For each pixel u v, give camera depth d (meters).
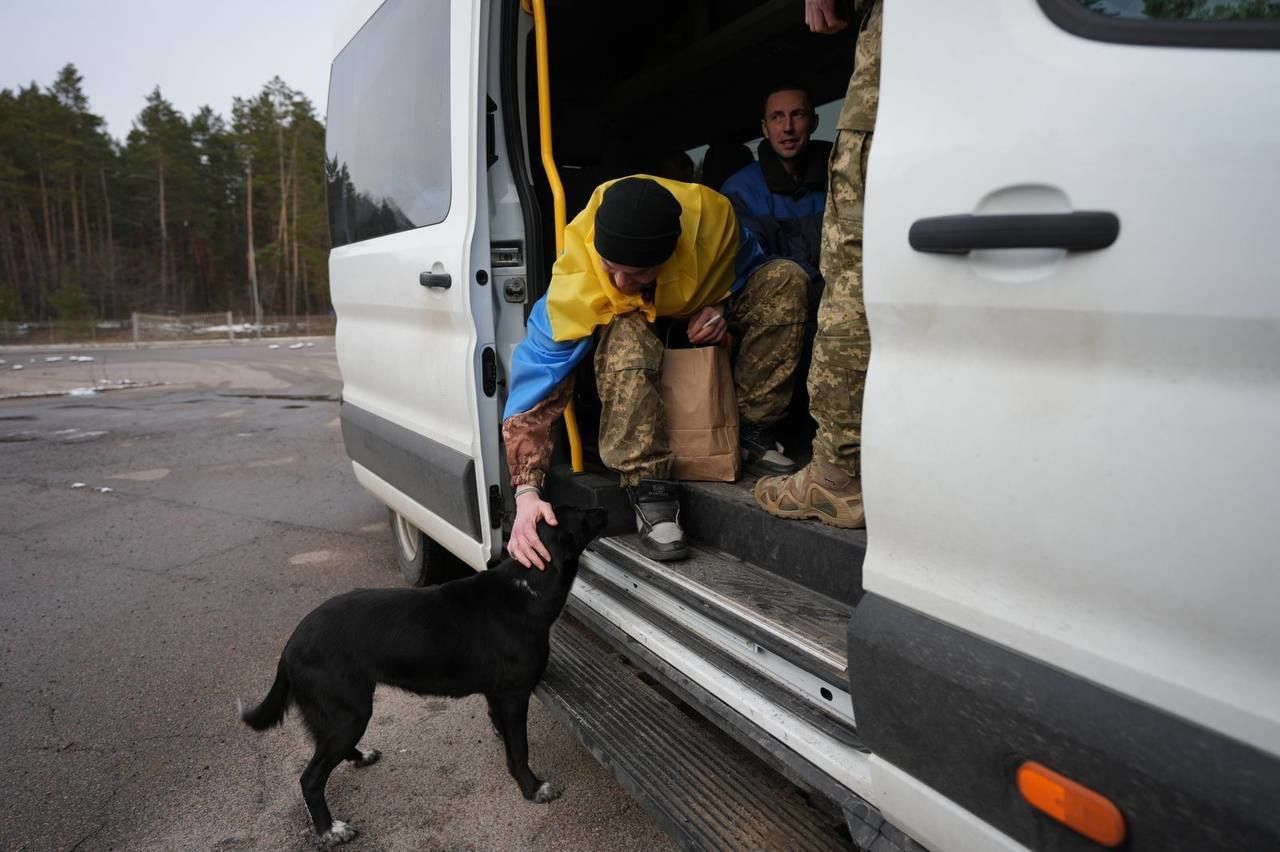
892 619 1.28
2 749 2.83
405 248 3.10
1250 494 0.88
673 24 3.68
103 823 2.44
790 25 3.01
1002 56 1.07
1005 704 1.10
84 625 3.86
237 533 5.27
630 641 2.20
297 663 2.31
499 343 2.78
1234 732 0.91
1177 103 0.92
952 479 1.17
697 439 2.48
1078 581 1.04
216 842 2.35
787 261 2.69
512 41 2.70
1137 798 0.97
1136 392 0.97
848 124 1.77
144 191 56.38
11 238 49.94
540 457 2.44
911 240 1.15
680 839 1.69
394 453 3.35
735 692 1.81
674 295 2.41
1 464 7.46
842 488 1.98
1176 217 0.91
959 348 1.15
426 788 2.58
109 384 15.10
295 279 56.09
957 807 1.21
